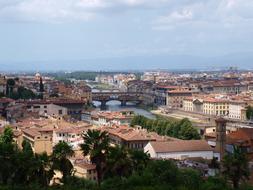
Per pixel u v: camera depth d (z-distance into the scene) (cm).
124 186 15750
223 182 17200
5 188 16050
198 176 17338
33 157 17588
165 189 15325
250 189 16900
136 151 17575
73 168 19388
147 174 16250
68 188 16325
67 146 17675
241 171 17462
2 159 17275
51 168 17250
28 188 16162
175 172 16700
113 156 16675
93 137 16825
